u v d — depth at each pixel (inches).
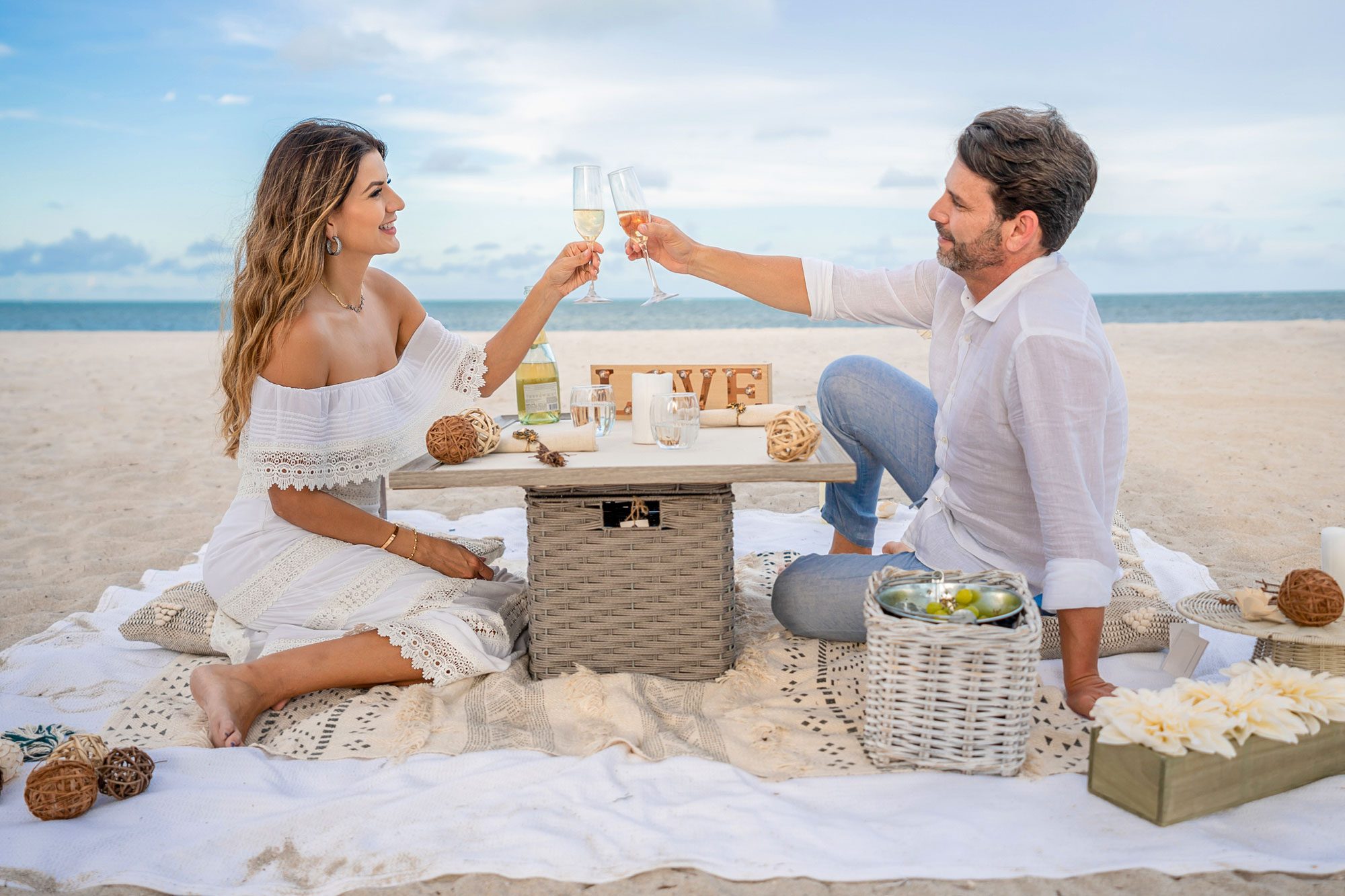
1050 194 84.7
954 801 76.2
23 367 526.3
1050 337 83.4
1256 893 63.5
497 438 96.7
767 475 87.1
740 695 96.5
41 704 101.3
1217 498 195.5
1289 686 78.1
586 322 1456.7
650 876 67.9
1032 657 78.3
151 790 80.0
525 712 94.0
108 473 244.4
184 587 117.1
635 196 114.2
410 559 109.3
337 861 70.4
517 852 70.6
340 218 105.9
